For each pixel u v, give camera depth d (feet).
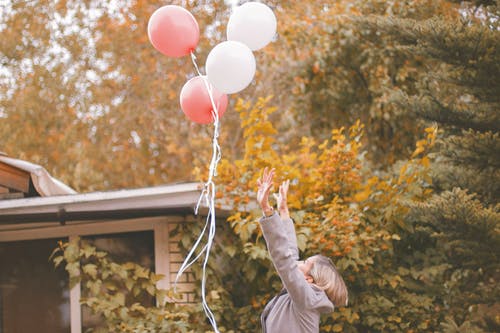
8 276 28.96
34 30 67.51
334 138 29.55
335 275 15.57
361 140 46.80
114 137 66.74
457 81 28.48
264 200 14.62
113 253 28.07
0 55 67.05
